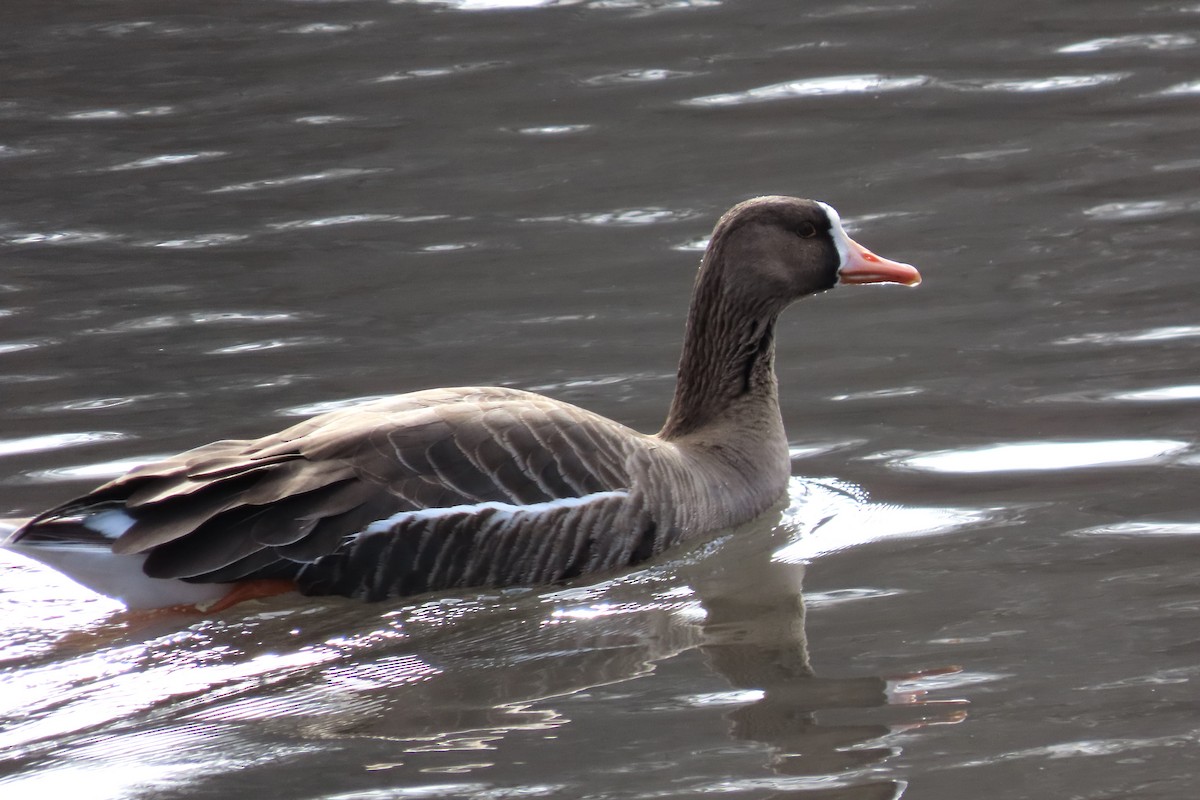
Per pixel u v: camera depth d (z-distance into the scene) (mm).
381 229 20844
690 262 19359
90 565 11727
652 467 12945
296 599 11938
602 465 12625
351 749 9883
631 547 12680
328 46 28844
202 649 11375
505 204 21594
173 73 27578
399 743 9953
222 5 31875
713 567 12734
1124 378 15758
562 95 25906
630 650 11281
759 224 14148
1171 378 15656
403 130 24594
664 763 9562
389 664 11133
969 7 29656
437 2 31609
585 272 19219
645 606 12039
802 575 12516
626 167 22766
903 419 15328
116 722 10375
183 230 20875
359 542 11789
